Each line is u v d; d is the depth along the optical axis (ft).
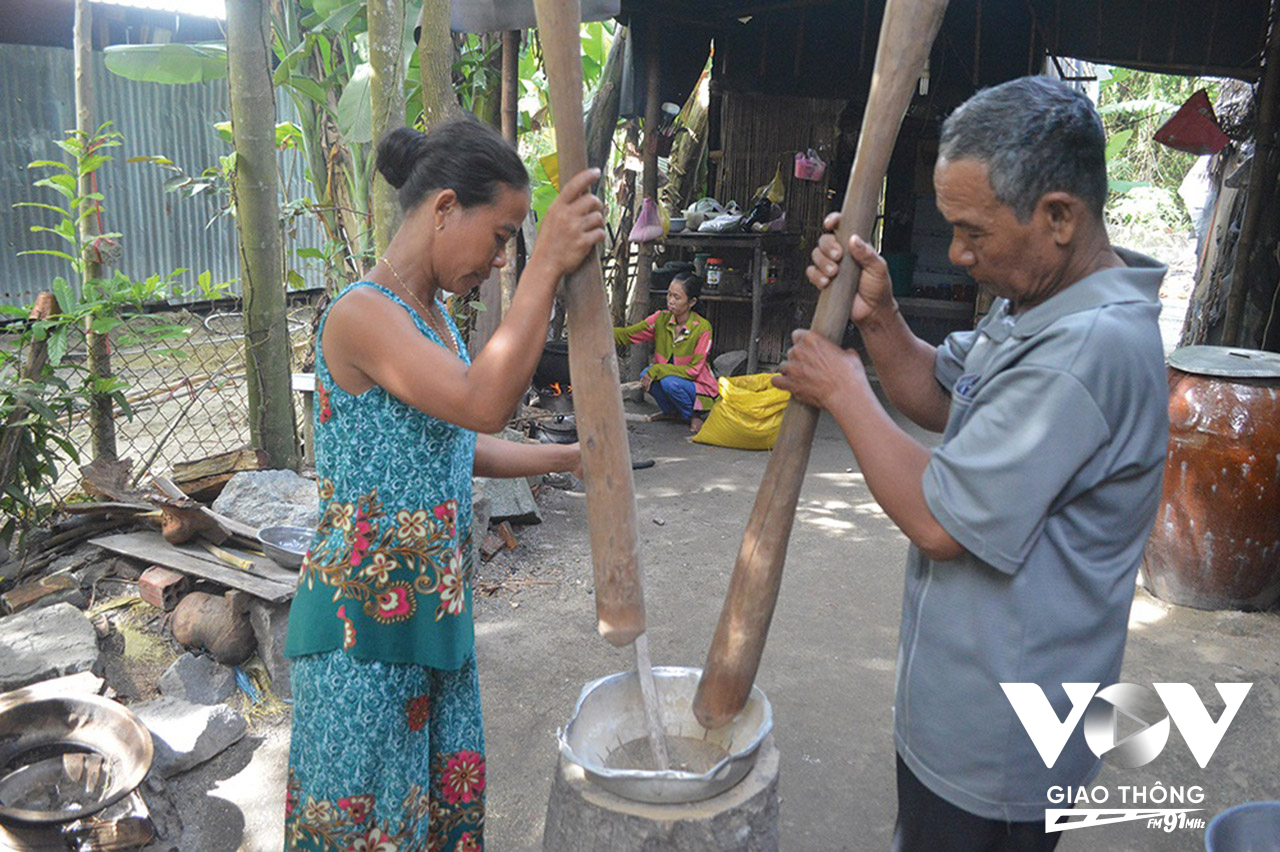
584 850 5.04
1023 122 4.10
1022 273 4.40
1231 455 12.16
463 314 17.31
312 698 5.43
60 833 6.72
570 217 4.75
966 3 22.18
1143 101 41.63
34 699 7.46
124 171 28.71
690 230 25.62
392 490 5.25
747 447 19.88
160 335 13.16
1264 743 9.68
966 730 4.67
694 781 4.93
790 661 11.10
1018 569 4.34
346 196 17.31
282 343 12.82
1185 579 12.84
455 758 6.15
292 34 17.01
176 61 16.65
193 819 8.08
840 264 4.83
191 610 9.78
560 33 4.62
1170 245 47.78
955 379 5.40
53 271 27.96
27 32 22.68
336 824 5.45
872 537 15.08
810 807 8.57
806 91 23.86
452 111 12.15
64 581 10.22
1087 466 4.24
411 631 5.36
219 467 12.36
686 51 23.45
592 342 4.94
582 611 12.15
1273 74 17.98
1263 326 19.01
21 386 10.39
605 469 5.09
